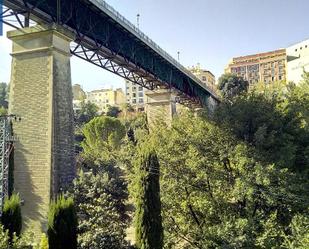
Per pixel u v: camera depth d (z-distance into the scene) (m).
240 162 19.33
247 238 17.48
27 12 22.45
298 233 16.98
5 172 18.69
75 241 16.38
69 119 22.91
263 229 18.47
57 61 22.47
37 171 21.12
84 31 27.73
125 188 27.25
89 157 38.03
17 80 22.94
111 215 22.05
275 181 19.30
